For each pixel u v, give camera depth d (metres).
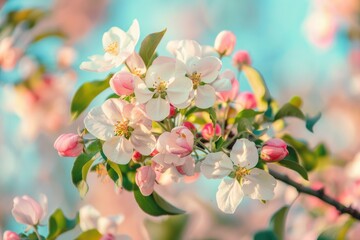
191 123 0.69
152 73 0.67
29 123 1.34
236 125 0.71
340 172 1.00
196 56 0.68
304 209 1.08
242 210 1.43
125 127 0.67
